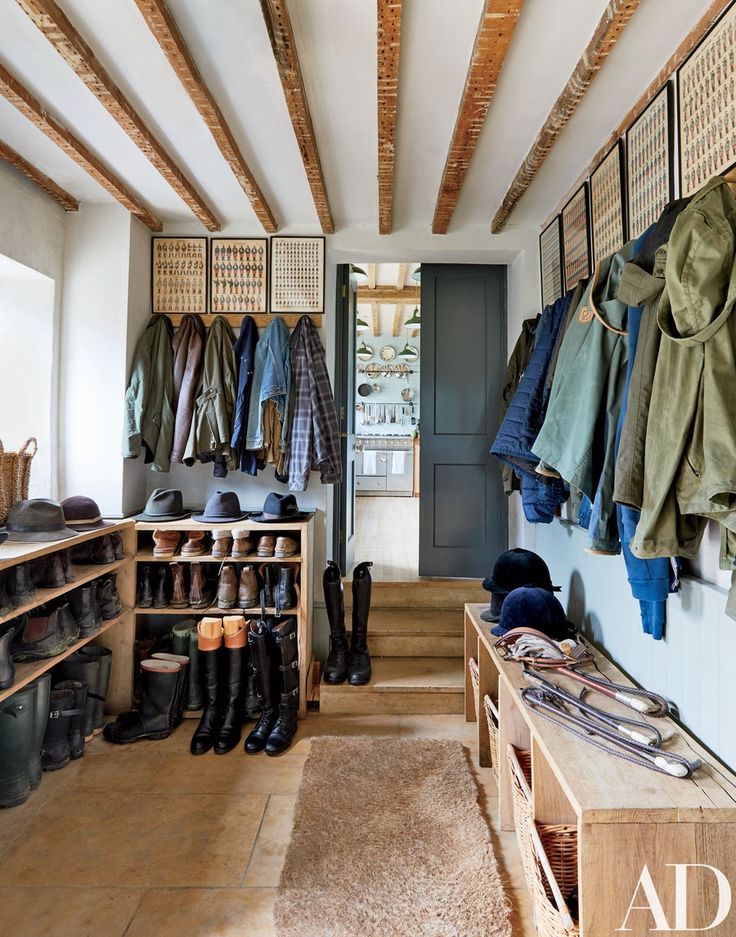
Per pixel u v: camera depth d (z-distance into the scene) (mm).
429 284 3447
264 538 2705
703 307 1100
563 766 1235
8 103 1914
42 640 1958
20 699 1965
